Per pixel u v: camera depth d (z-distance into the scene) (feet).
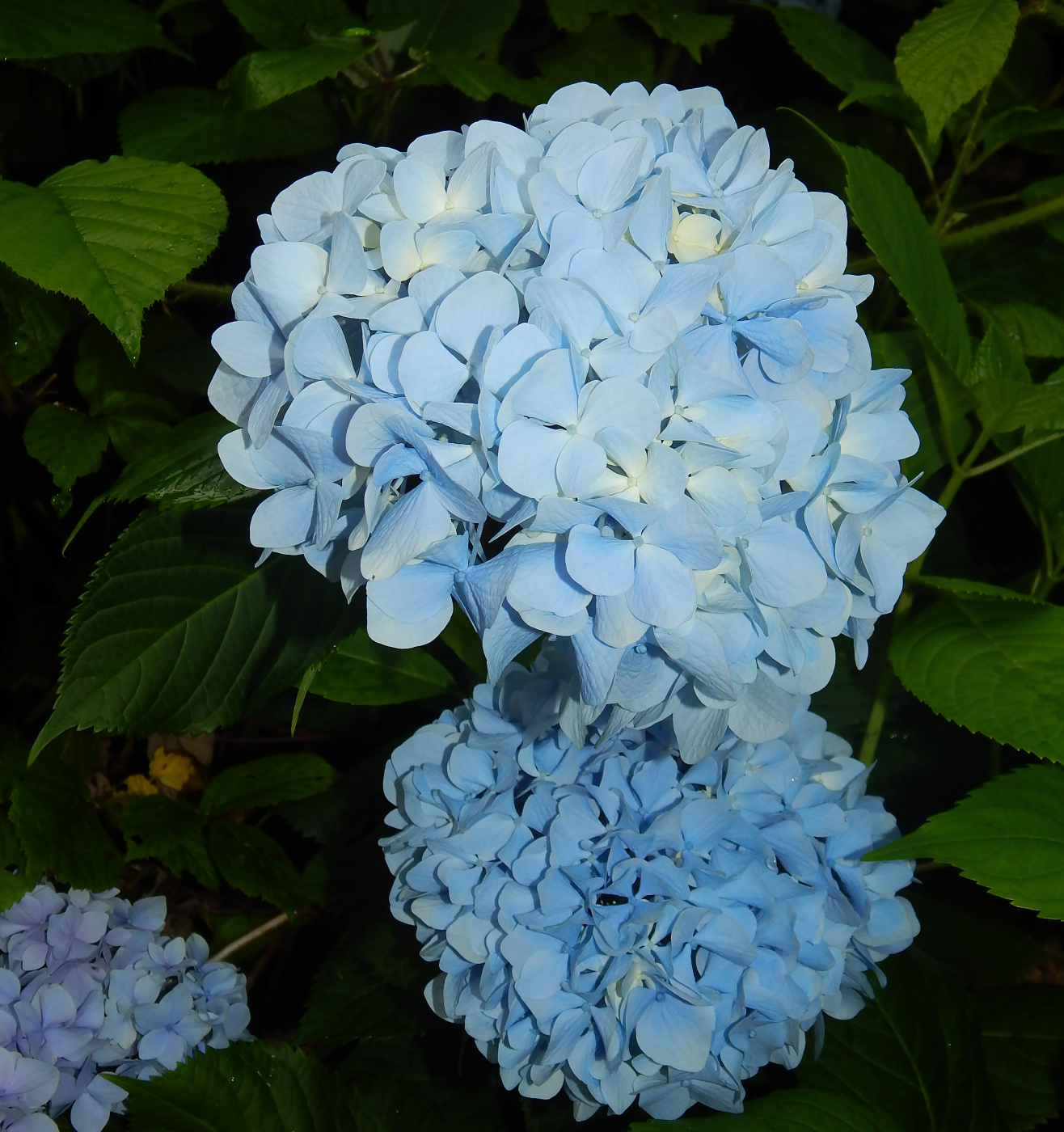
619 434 1.57
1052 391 2.30
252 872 2.71
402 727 3.48
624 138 1.73
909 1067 2.38
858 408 1.83
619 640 1.62
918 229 2.35
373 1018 2.60
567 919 1.93
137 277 2.04
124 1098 2.37
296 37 2.83
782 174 1.75
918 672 2.23
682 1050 1.91
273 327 1.76
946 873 2.98
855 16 4.35
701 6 3.67
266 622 2.34
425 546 1.59
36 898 2.49
